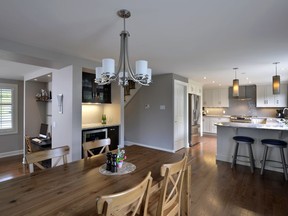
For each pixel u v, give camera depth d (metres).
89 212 1.03
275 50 2.93
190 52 3.03
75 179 1.51
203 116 8.29
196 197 2.59
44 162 3.92
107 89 4.39
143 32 2.24
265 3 1.61
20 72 4.41
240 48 2.83
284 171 3.25
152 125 5.33
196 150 5.27
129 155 2.27
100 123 4.39
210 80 6.17
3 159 4.71
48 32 2.23
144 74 1.75
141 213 1.20
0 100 4.98
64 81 3.43
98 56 3.23
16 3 1.60
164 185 1.34
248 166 3.90
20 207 1.08
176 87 5.25
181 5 1.65
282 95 6.70
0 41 2.41
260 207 2.34
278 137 3.66
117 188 1.35
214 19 1.91
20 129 5.30
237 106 7.97
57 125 3.62
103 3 1.61
